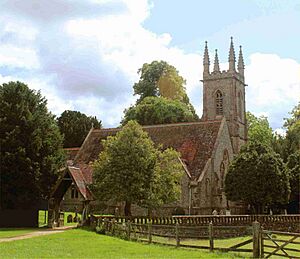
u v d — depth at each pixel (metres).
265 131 99.69
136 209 58.12
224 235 37.16
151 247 25.30
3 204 46.22
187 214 56.75
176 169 46.78
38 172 46.53
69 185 47.62
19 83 49.22
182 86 101.56
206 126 66.38
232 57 85.69
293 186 70.81
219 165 64.56
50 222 46.09
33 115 48.22
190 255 21.64
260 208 61.62
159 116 83.94
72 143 97.69
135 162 42.50
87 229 38.31
